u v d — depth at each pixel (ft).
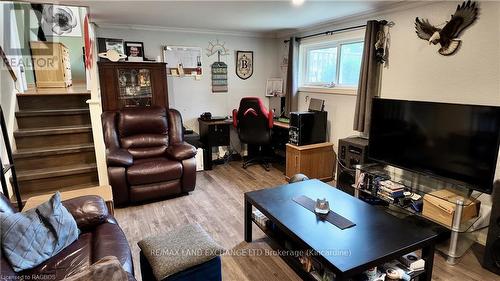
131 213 10.26
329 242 5.77
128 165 10.58
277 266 7.39
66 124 12.06
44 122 11.69
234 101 17.31
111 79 13.05
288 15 11.84
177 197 11.64
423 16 9.47
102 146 10.44
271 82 17.62
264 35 17.31
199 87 16.19
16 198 9.02
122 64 13.12
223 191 12.28
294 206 7.37
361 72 11.29
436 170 8.39
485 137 7.21
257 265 7.42
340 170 11.88
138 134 12.62
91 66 10.96
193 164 11.56
